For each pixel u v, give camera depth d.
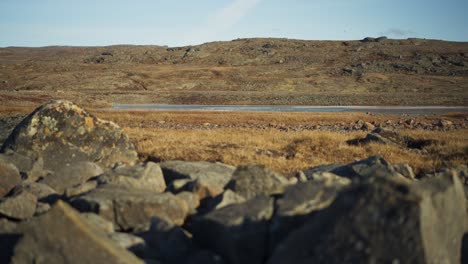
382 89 110.12
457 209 5.71
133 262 4.84
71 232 4.84
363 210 4.30
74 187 7.86
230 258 5.25
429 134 19.69
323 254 4.30
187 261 5.38
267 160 13.28
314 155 15.28
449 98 82.31
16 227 6.30
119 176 8.00
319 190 5.67
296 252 4.52
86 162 9.39
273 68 145.75
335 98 81.38
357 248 4.19
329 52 174.00
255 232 5.27
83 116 12.84
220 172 9.38
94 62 183.50
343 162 14.14
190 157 13.82
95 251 4.74
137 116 36.31
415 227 4.10
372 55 163.38
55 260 4.81
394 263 4.07
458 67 142.12
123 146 13.21
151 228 6.12
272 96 84.00
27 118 12.52
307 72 138.25
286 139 18.78
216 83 122.44
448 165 12.51
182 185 8.05
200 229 5.82
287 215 5.21
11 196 7.65
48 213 4.96
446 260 4.85
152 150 14.91
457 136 18.75
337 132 23.52
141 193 7.02
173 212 6.71
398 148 16.72
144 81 123.19
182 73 135.00
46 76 125.25
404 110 58.72
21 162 10.35
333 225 4.38
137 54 188.88
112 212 6.60
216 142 17.30
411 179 9.60
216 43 198.50
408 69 140.88
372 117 39.06
